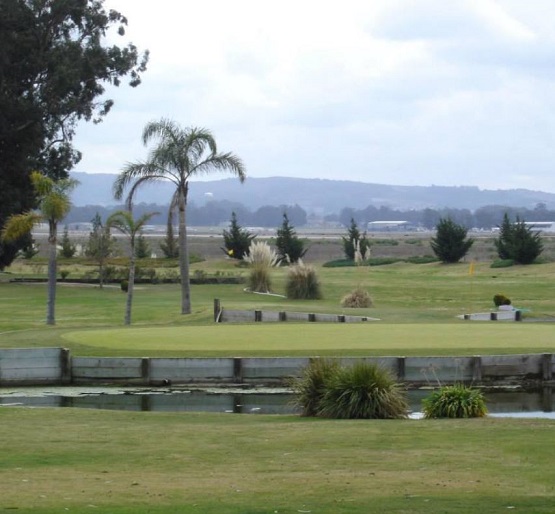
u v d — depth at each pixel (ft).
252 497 36.19
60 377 82.94
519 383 83.51
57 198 146.20
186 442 49.62
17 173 240.32
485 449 46.42
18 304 182.80
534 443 47.91
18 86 245.45
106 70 251.80
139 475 40.91
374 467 42.39
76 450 47.06
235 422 58.34
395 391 62.49
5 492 37.06
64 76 240.53
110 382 82.84
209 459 44.86
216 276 238.27
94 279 242.58
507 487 37.78
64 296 200.34
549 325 111.96
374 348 87.81
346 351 86.02
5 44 236.84
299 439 50.31
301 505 34.81
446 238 308.19
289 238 310.04
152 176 156.87
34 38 240.32
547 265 272.31
